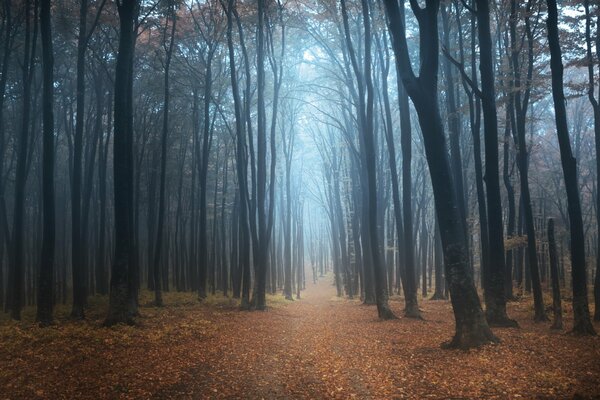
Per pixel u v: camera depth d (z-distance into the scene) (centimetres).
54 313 2383
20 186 2091
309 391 894
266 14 2656
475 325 1236
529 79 1947
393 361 1151
